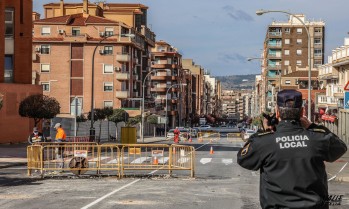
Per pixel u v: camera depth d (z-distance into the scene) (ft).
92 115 146.82
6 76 169.89
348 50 199.21
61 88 289.74
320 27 460.55
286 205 14.29
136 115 287.28
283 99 14.93
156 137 285.23
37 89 173.37
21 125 166.30
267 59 465.06
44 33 291.17
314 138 14.43
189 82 577.02
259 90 630.74
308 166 14.24
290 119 14.84
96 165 79.20
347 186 61.82
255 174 76.28
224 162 101.91
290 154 14.29
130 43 294.05
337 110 211.61
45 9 336.90
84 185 60.44
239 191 54.75
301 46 460.96
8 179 67.41
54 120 194.80
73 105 128.57
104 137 250.37
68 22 293.84
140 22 356.59
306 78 362.33
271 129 15.23
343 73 209.36
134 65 322.75
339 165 93.86
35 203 45.34
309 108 107.45
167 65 451.94
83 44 290.97
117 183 62.90
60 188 57.16
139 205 44.32
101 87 291.17
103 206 43.62
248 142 14.98
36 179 67.72
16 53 171.32
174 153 75.61
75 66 290.35
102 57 291.17
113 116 229.25
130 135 160.97
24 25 173.27
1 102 109.60
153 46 383.24
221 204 45.06
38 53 289.12
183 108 523.29
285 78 374.02
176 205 44.42
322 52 460.96
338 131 206.69
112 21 294.46
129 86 307.58
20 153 118.42
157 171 80.94
